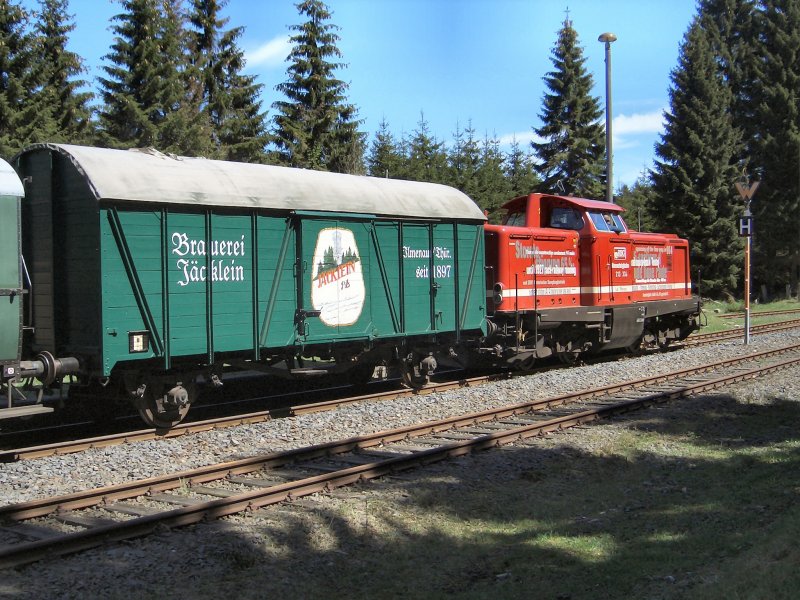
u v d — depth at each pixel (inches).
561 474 330.6
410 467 335.0
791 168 1664.6
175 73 1074.7
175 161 430.6
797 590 185.8
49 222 404.8
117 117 1041.5
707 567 215.6
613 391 535.8
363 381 589.3
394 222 528.1
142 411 413.7
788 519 249.8
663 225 1574.8
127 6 1061.1
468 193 1812.3
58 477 319.3
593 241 706.8
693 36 1567.4
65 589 204.7
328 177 504.1
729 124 1579.7
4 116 876.6
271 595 204.1
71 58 1084.5
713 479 318.7
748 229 832.3
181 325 408.8
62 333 406.0
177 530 250.5
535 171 1982.0
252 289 441.7
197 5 1368.1
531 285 650.2
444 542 245.3
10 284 367.6
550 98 1873.8
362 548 240.1
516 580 214.2
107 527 236.5
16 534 249.6
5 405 387.9
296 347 470.3
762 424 431.5
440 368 732.0
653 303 789.2
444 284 566.6
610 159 870.4
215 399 543.5
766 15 1736.0
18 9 922.7
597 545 240.2
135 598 200.2
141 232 392.2
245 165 464.1
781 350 749.9
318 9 1389.0
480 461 347.6
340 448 366.0
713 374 614.9
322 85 1385.3
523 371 669.9
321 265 476.7
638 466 343.6
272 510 273.3
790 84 1694.1
